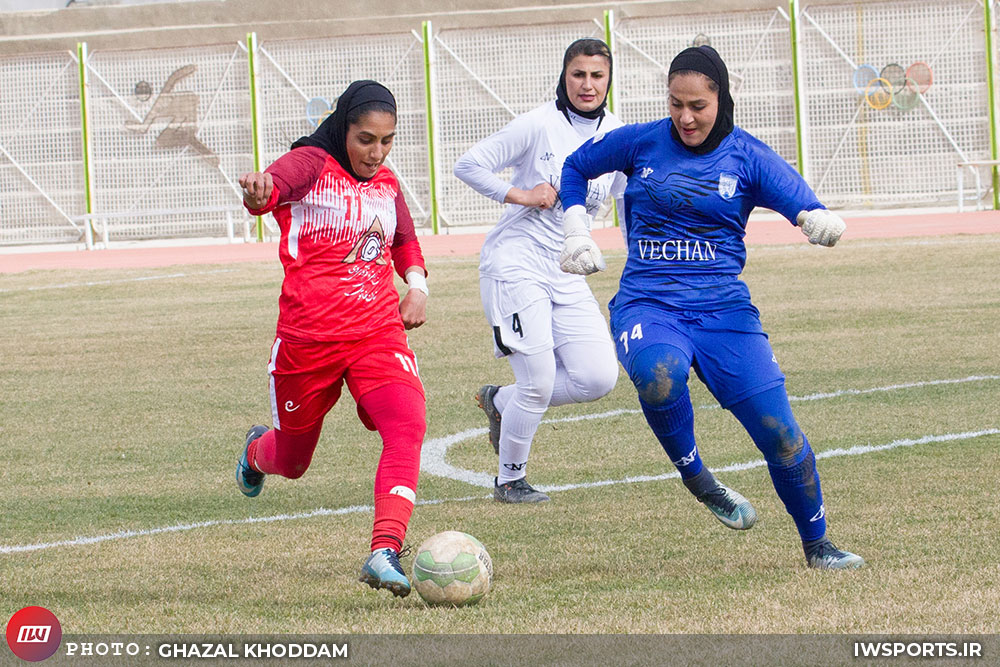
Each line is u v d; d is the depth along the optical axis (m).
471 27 52.03
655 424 8.69
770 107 50.69
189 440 14.28
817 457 11.97
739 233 8.55
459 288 29.33
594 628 7.03
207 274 35.25
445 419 15.02
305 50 53.16
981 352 17.81
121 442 14.25
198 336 23.30
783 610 7.22
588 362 11.29
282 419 8.66
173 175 54.25
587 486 11.39
